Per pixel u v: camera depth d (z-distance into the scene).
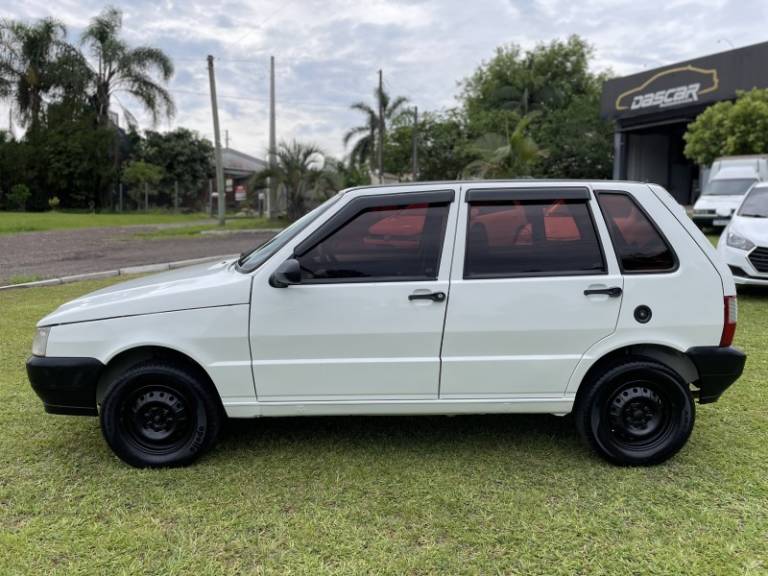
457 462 3.83
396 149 40.91
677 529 3.10
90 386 3.68
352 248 3.71
